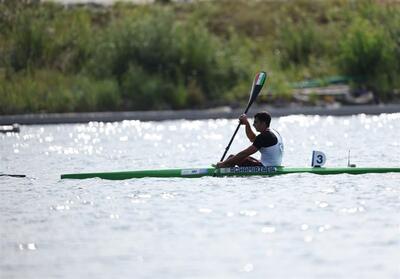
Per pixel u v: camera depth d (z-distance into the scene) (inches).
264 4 7416.3
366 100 5866.1
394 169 2645.2
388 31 6314.0
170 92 5836.6
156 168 2935.5
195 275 1566.2
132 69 5866.1
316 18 7140.8
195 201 2218.3
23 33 6087.6
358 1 7037.4
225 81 6058.1
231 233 1863.9
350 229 1883.6
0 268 1641.2
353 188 2375.7
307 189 2362.2
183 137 4195.4
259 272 1578.5
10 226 1985.7
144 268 1615.4
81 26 6333.7
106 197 2313.0
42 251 1756.9
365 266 1603.1
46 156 3432.6
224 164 2603.3
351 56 6190.9
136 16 6373.0
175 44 6072.8
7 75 5856.3
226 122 5128.0
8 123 5206.7
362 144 3629.4
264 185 2434.8
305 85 6077.8
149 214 2074.3
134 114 5403.5
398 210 2073.1
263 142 2596.0
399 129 4335.6
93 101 5644.7
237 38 6565.0
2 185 2566.4
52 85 5772.6
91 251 1744.6
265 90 5876.0
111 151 3587.6
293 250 1720.0
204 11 7180.1
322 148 3508.9
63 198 2320.4
